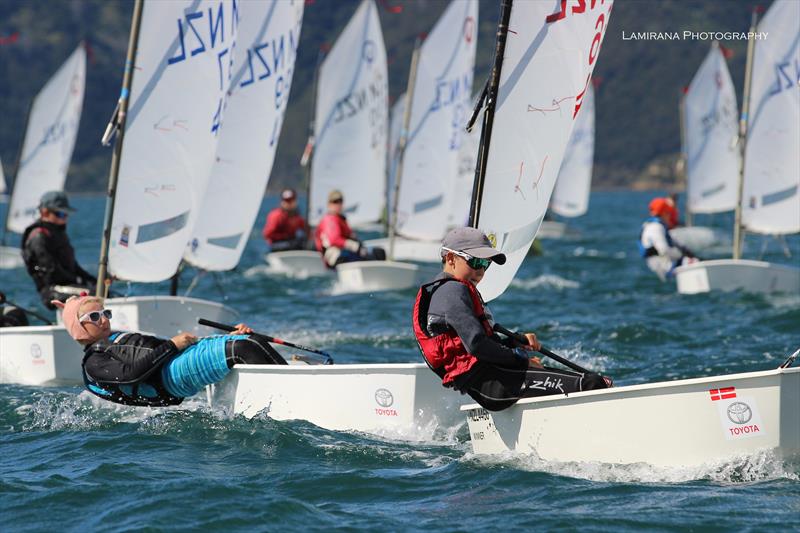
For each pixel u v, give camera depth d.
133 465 21.47
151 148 33.38
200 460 21.92
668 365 32.56
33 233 35.47
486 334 20.42
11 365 30.64
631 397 20.20
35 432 24.62
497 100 25.70
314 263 65.25
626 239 104.94
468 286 20.42
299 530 17.75
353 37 82.25
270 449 22.61
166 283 55.25
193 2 33.16
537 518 18.03
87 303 25.48
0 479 20.69
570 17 25.80
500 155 25.92
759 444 19.66
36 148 83.50
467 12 71.06
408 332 40.69
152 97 33.16
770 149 49.34
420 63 71.00
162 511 18.56
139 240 33.69
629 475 20.30
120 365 24.89
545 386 20.78
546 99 26.00
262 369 24.88
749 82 49.31
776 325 39.88
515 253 26.52
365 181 84.00
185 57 33.34
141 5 32.59
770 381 19.53
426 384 23.64
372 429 23.89
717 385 19.75
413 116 71.31
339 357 34.72
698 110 108.12
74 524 18.23
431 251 73.25
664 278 54.09
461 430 24.20
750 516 17.75
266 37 41.78
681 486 19.53
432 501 19.23
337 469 21.25
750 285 49.66
